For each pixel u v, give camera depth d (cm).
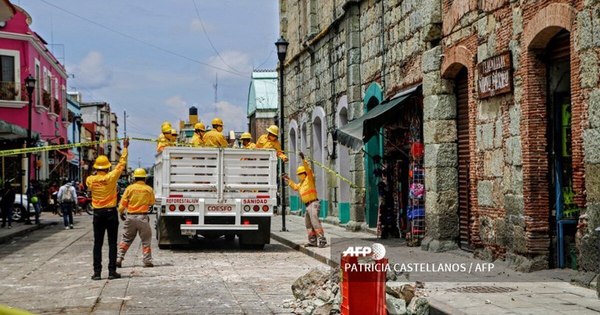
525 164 1177
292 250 1839
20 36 4009
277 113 3606
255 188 1791
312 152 2886
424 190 1642
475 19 1381
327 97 2595
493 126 1315
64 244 2073
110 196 1296
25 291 1173
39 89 4325
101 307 1017
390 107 1653
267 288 1189
